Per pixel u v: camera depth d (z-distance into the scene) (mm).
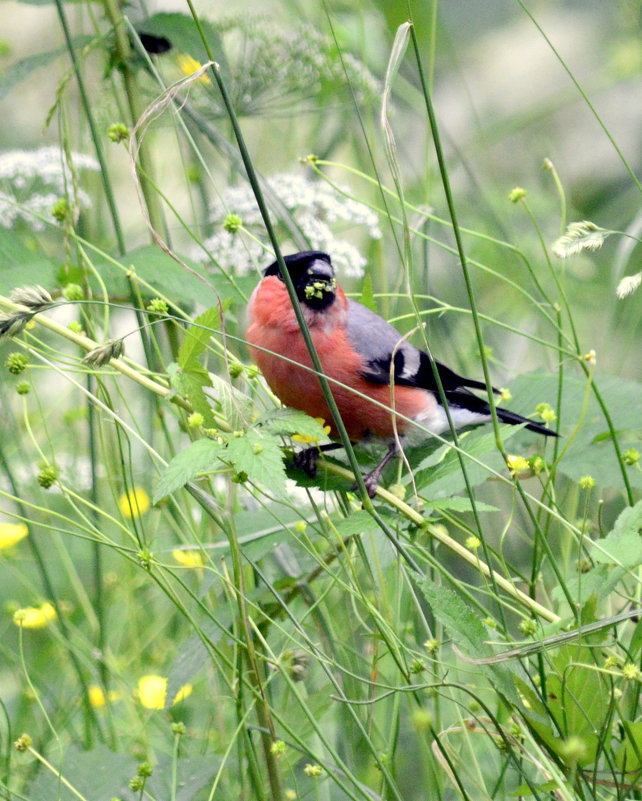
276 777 5770
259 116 8492
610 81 11180
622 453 6484
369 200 9656
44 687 6973
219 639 5789
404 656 5723
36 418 8641
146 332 6574
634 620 5742
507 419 7020
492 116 12625
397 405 6969
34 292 4816
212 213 8125
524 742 5293
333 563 6812
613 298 8844
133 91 7227
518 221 11703
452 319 9633
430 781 5832
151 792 5766
